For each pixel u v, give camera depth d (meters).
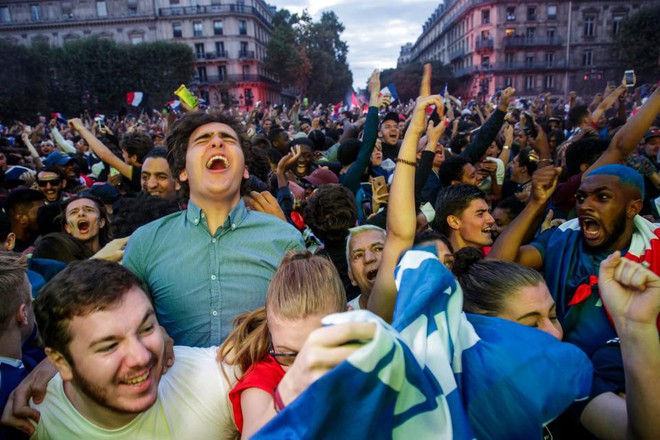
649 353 1.11
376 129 3.67
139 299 1.20
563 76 59.75
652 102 2.17
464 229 2.43
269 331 1.27
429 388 0.89
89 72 39.44
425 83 1.50
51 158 5.04
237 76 61.97
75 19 58.78
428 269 1.11
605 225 1.81
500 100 4.18
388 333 0.80
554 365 1.13
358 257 2.01
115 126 16.25
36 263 2.22
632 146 2.26
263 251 1.72
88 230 2.62
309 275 1.18
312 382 0.78
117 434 1.26
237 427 1.26
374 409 0.78
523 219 2.01
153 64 42.31
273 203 2.18
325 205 2.37
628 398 1.14
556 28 59.50
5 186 5.05
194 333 1.66
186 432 1.29
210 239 1.71
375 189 3.06
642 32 33.38
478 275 1.52
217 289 1.67
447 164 3.72
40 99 35.06
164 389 1.31
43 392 1.30
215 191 1.66
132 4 59.44
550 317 1.51
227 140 1.73
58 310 1.12
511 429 1.09
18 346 1.42
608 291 1.16
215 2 60.81
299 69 62.12
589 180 1.86
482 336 1.22
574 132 6.60
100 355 1.13
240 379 1.28
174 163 1.81
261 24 69.25
